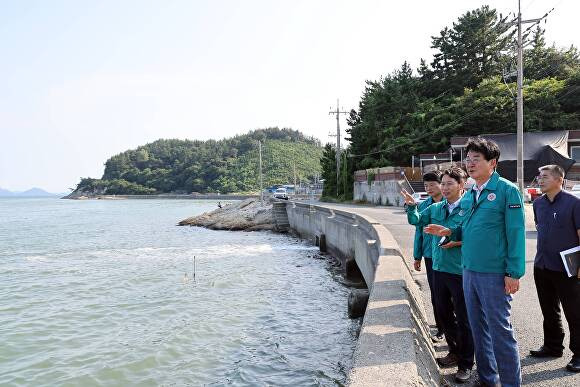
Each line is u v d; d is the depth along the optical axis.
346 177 52.06
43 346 9.50
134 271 18.59
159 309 12.28
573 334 4.52
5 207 112.12
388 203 38.50
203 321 11.02
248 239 32.25
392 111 50.31
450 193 4.91
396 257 8.16
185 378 7.82
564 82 41.19
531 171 30.08
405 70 55.09
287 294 13.95
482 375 4.08
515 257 3.62
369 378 3.16
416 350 4.02
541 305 4.93
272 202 43.84
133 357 8.79
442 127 42.31
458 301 4.68
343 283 15.67
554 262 4.68
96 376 7.99
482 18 48.69
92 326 10.88
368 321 4.50
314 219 28.41
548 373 4.46
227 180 159.38
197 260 21.48
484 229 3.79
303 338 9.70
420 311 6.25
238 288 14.91
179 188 172.62
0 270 19.23
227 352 8.97
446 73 51.56
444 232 4.48
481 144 3.80
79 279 16.98
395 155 45.19
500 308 3.75
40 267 20.05
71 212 78.81
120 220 54.88
